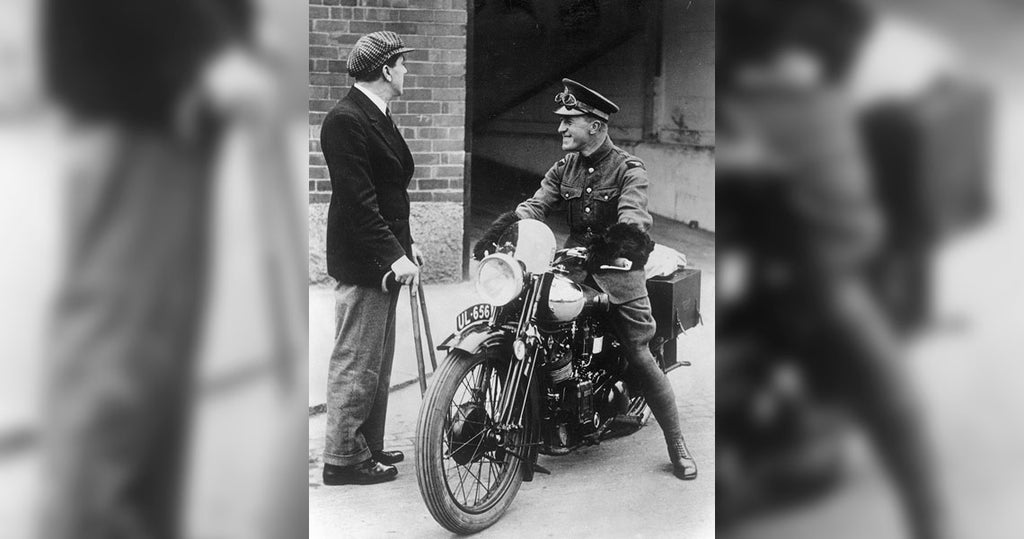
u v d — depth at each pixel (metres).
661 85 4.51
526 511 3.70
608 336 3.69
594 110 3.63
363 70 3.53
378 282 3.62
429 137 4.03
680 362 4.13
